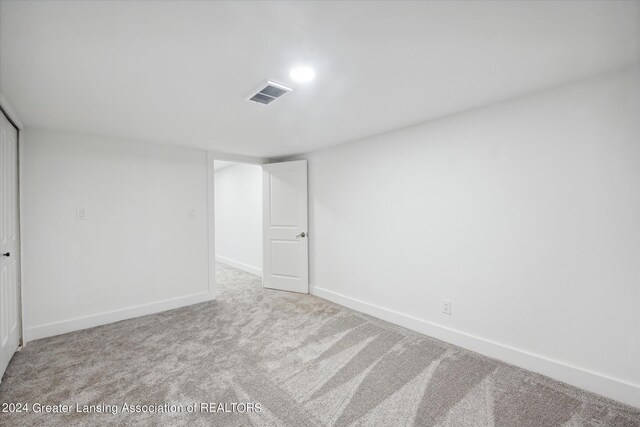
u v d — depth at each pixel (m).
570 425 1.52
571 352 1.86
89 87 1.79
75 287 2.77
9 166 2.21
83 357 2.21
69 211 2.74
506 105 2.09
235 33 1.28
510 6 1.14
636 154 1.63
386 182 2.93
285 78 1.72
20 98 1.94
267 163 4.21
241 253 5.54
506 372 2.00
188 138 3.06
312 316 3.08
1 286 1.98
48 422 1.54
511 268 2.10
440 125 2.48
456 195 2.39
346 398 1.74
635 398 1.64
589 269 1.79
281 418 1.57
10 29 1.20
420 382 1.89
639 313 1.63
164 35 1.28
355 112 2.31
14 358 2.20
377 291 3.05
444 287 2.49
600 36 1.34
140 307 3.12
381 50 1.44
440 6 1.13
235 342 2.46
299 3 1.09
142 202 3.17
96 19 1.16
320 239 3.74
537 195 1.97
